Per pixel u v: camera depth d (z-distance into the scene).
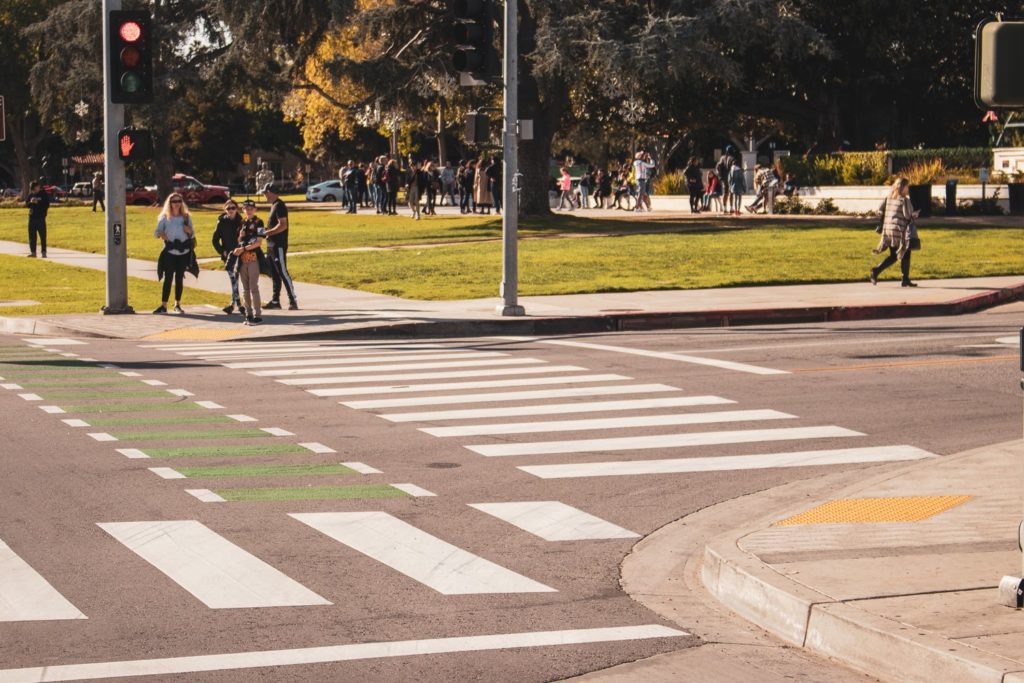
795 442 12.84
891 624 7.01
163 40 58.84
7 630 7.41
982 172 47.25
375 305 25.69
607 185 66.31
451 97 55.81
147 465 11.79
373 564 8.88
